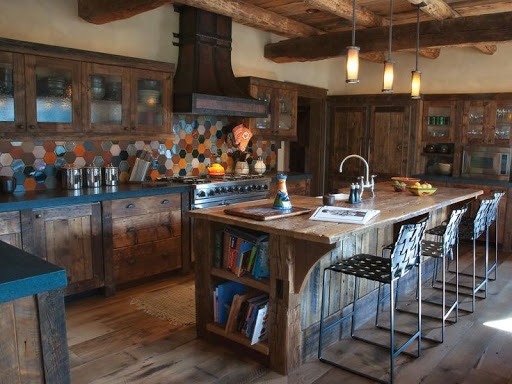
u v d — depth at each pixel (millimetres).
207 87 4922
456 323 3570
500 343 3230
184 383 2664
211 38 5016
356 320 3479
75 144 4332
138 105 4434
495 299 4109
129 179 4688
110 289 4008
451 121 6457
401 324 3553
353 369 2859
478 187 6086
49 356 1545
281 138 6074
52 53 3732
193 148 5422
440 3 4492
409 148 6660
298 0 4910
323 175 7520
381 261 3035
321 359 2975
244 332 3002
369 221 2799
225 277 3074
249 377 2748
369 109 6977
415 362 2953
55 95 3812
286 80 6648
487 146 6160
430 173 6793
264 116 5457
